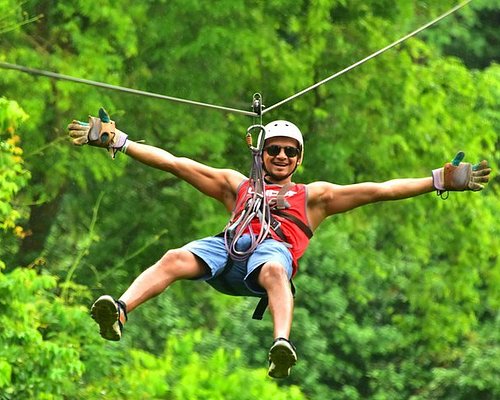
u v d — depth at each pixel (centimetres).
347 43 4978
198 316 5831
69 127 2159
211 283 2120
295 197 2158
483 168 2183
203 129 4706
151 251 4944
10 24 4431
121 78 4753
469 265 5347
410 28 5191
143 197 4978
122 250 4978
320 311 6094
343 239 5441
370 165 5044
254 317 2128
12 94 4494
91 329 3956
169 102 4722
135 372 4038
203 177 2189
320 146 4869
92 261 4984
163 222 4897
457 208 5253
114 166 4666
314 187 2172
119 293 4938
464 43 6900
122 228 4978
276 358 1973
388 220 5212
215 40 4569
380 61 4984
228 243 2098
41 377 3612
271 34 4712
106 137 2161
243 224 2109
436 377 6006
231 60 4731
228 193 2189
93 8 4512
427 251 5281
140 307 5306
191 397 3978
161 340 5475
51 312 3919
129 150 2169
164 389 4000
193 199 4841
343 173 4906
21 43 4628
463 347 6231
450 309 5491
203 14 4662
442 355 6141
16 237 4966
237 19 4691
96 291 4953
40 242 4978
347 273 6178
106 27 4659
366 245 5359
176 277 2069
